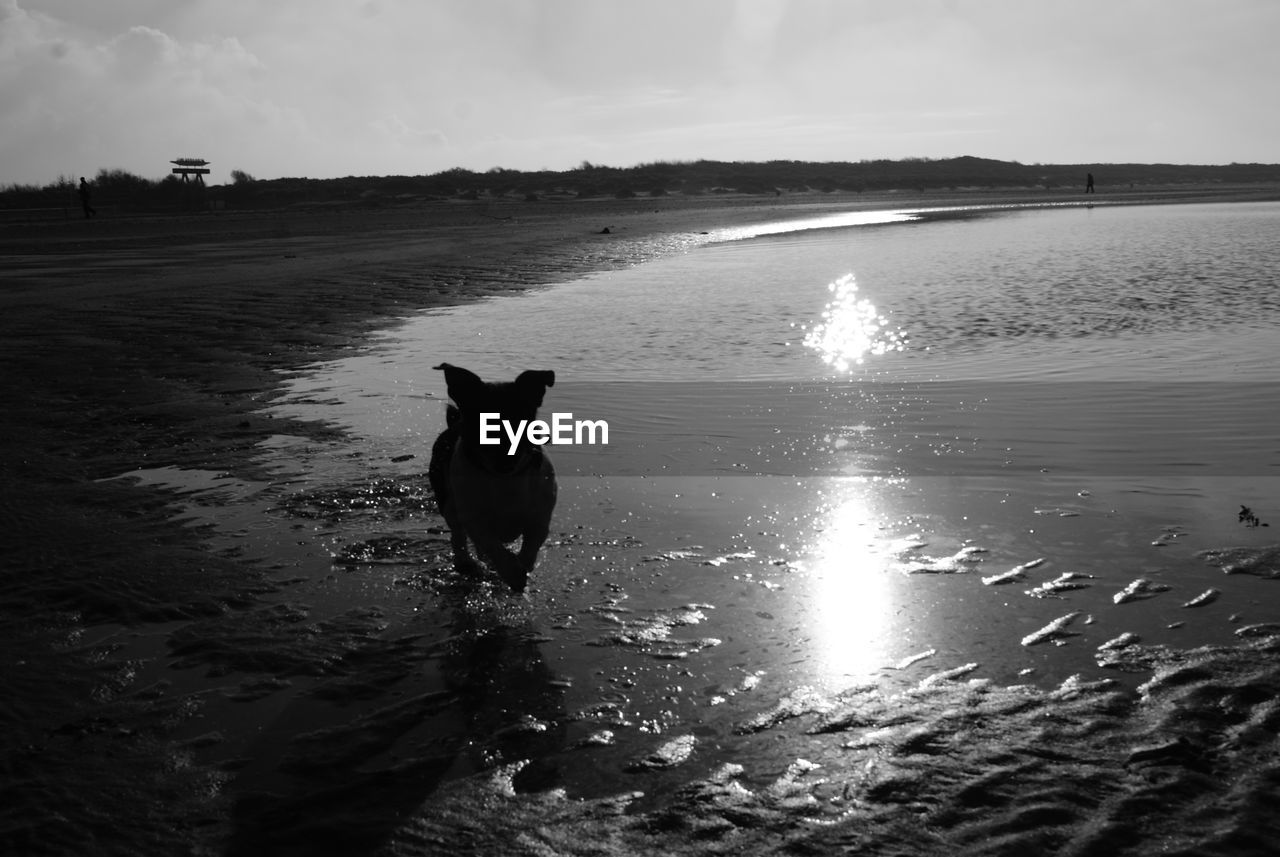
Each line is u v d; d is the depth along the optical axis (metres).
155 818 3.51
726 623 4.95
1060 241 28.23
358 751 3.92
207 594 5.47
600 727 4.04
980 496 6.69
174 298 18.66
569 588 5.42
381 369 11.64
